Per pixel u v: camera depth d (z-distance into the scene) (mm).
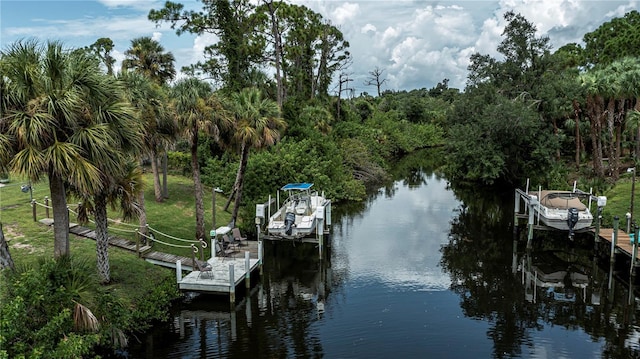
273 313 14453
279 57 42156
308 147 32469
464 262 19641
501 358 11680
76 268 9953
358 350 12078
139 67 29828
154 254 16375
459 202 32656
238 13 38625
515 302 15438
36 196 23281
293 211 21328
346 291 16438
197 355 11734
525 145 36500
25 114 9695
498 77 40844
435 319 14055
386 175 44031
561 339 12781
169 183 28109
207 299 15117
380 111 75438
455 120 44031
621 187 29000
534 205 22906
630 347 12281
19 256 14852
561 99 34219
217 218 22672
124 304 12203
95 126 10352
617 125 33156
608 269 18750
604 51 50438
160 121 17406
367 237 23594
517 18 39281
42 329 8219
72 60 10625
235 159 29562
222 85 38469
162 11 33938
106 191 12328
